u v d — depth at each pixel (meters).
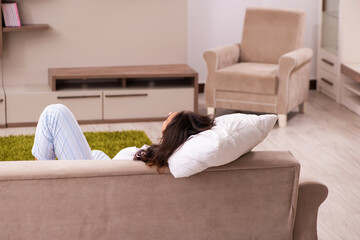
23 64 5.44
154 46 5.68
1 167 2.15
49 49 5.47
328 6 6.20
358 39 5.91
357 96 5.97
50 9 5.39
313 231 2.39
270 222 2.34
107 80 5.63
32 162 2.20
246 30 5.70
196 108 5.36
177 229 2.28
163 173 2.19
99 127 5.12
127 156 2.65
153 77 5.68
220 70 5.28
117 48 5.61
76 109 5.18
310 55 5.44
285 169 2.28
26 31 5.38
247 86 5.18
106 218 2.22
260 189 2.28
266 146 4.66
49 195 2.16
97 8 5.48
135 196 2.21
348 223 3.23
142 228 2.26
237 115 2.30
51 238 2.21
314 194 2.36
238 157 2.28
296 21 5.51
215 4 6.34
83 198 2.18
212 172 2.23
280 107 5.14
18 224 2.18
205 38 6.42
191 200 2.25
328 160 4.32
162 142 2.20
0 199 2.14
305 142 4.77
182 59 5.77
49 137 2.64
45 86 5.38
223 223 2.30
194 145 2.12
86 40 5.53
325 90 6.42
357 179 3.93
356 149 4.59
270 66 5.46
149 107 5.30
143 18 5.60
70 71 5.31
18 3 5.31
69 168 2.16
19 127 5.12
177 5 5.64
